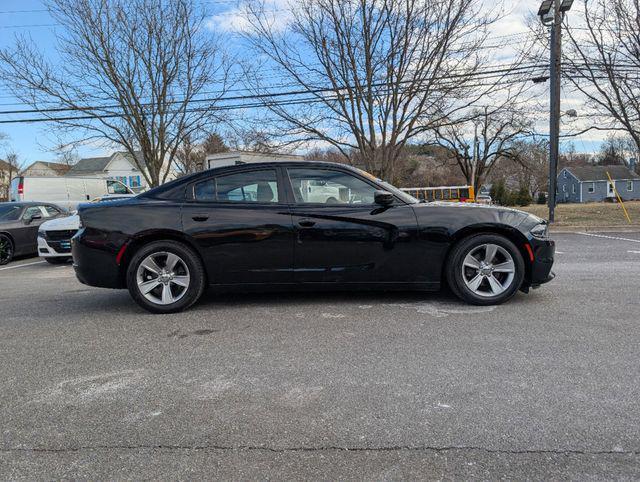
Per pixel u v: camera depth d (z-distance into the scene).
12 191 19.56
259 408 2.98
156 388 3.30
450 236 5.03
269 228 5.04
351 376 3.41
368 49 14.43
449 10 13.98
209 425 2.79
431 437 2.61
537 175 64.00
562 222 15.70
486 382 3.25
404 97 15.31
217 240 5.04
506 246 5.05
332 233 5.03
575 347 3.86
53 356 3.99
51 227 10.12
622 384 3.17
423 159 61.97
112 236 5.07
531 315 4.78
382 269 5.09
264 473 2.33
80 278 5.22
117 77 16.52
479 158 44.97
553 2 15.21
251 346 4.09
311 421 2.80
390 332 4.34
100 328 4.77
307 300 5.57
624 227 14.18
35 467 2.42
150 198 5.23
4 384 3.44
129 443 2.62
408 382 3.28
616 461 2.36
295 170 5.25
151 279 5.18
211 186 5.23
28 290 7.13
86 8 15.49
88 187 21.30
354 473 2.32
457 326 4.47
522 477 2.26
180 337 4.39
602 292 5.71
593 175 72.06
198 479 2.30
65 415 2.95
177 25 16.12
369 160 15.80
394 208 5.10
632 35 14.66
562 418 2.76
